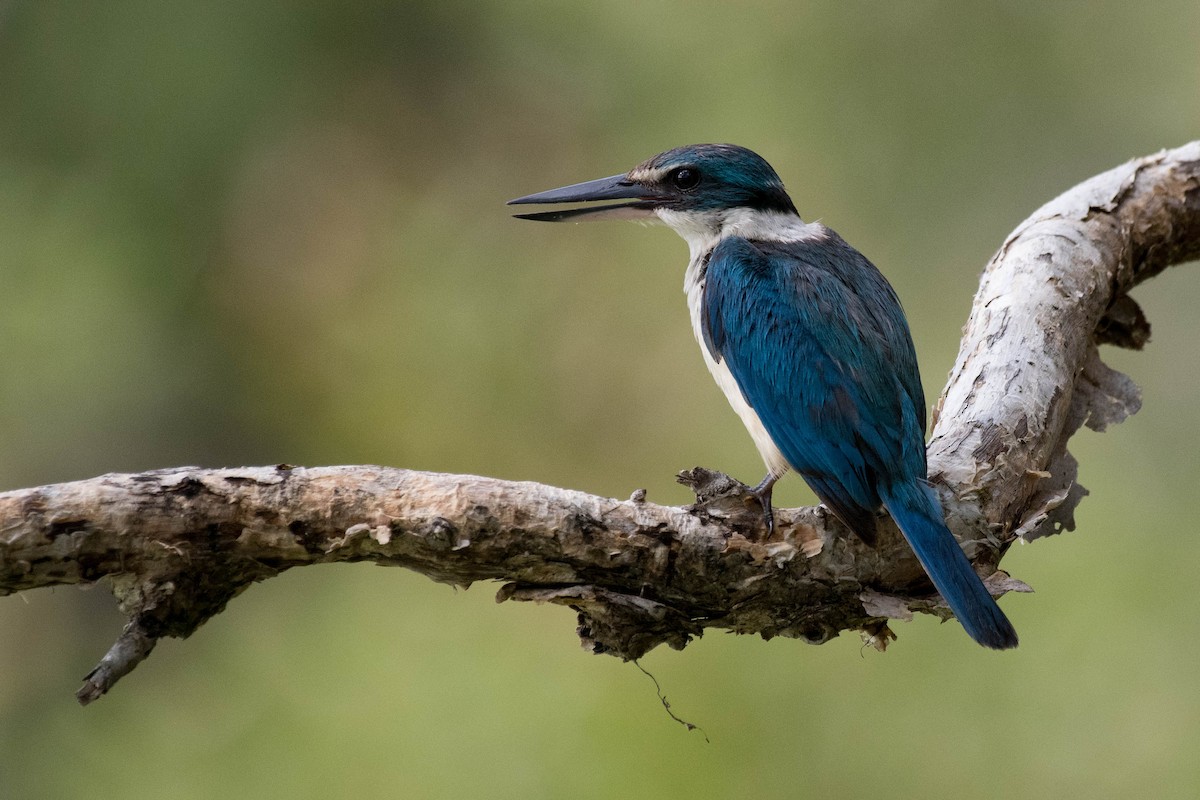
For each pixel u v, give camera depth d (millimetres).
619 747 10391
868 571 6020
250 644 12031
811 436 6777
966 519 6234
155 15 13070
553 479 13680
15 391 12984
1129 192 7977
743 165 8148
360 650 11680
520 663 11258
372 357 14031
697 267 8086
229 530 5496
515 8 14055
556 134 14344
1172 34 13812
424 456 13820
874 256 13797
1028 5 13734
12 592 5480
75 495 5336
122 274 13086
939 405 6953
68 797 11570
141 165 13086
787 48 13625
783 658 10578
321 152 14125
